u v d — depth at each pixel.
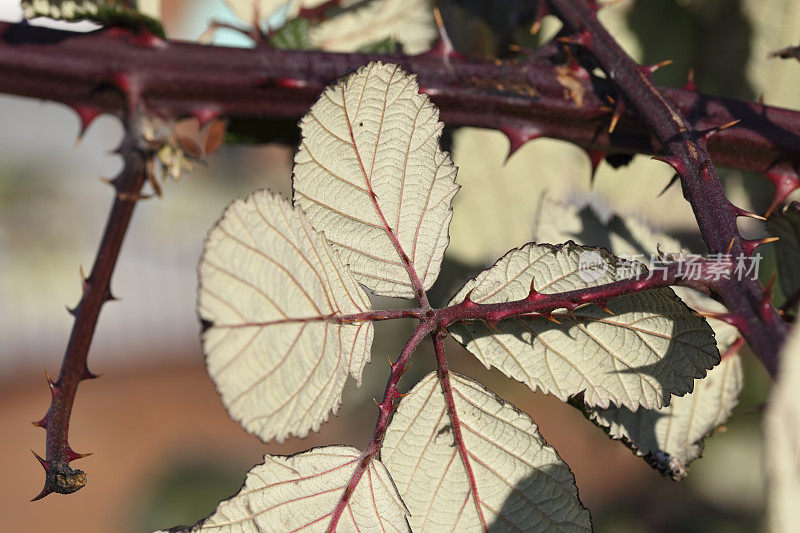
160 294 5.32
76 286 4.08
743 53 0.69
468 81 0.58
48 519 3.96
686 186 0.53
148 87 0.56
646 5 0.71
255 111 0.57
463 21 0.68
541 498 0.51
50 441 0.52
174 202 3.64
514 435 0.51
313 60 0.57
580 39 0.57
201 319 0.48
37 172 3.78
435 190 0.52
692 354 0.51
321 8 0.67
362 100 0.51
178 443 4.28
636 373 0.51
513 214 0.74
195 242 4.50
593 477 1.63
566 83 0.58
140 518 2.63
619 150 0.59
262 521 0.49
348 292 0.50
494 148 0.72
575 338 0.52
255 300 0.48
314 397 0.49
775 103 0.69
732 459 1.05
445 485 0.51
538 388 0.52
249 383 0.48
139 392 5.04
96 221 4.05
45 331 4.39
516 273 0.52
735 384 0.57
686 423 0.56
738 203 0.68
